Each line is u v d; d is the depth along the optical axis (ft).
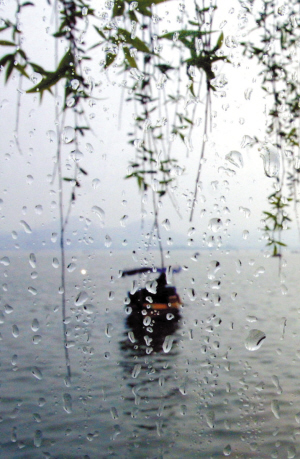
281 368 6.84
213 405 5.60
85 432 5.03
